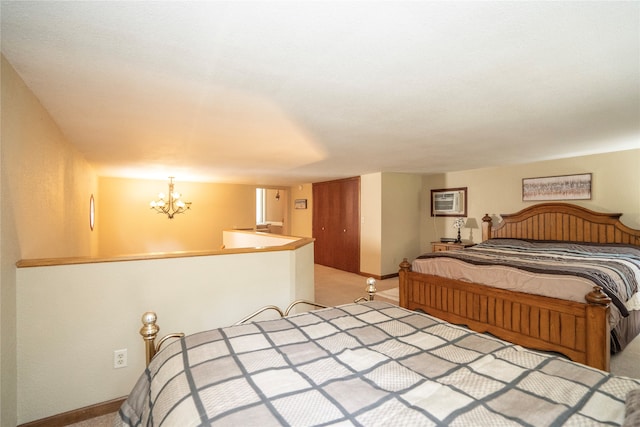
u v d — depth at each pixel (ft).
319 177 21.44
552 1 3.57
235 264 8.46
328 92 6.32
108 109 7.21
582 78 5.74
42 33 4.18
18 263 5.65
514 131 9.41
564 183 14.29
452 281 10.71
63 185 9.09
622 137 10.19
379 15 3.82
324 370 4.02
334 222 22.89
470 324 10.23
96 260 6.57
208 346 4.75
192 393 3.51
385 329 5.48
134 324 7.02
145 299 7.16
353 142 10.73
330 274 20.80
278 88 6.11
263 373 3.92
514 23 4.02
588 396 3.38
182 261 7.66
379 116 7.89
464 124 8.63
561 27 4.12
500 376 3.85
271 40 4.40
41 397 6.04
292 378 3.81
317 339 5.04
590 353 7.47
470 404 3.25
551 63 5.17
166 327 7.45
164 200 22.04
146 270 7.18
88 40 4.37
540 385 3.63
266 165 15.78
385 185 19.06
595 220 13.11
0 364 5.03
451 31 4.20
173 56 4.84
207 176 20.33
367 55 4.85
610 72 5.50
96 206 18.11
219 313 8.21
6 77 4.93
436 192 19.90
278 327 5.56
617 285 8.49
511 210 16.31
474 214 17.95
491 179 17.16
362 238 20.34
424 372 3.98
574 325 7.82
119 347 6.84
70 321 6.33
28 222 6.09
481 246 14.58
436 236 19.95
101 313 6.66
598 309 7.31
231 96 6.50
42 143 6.93
